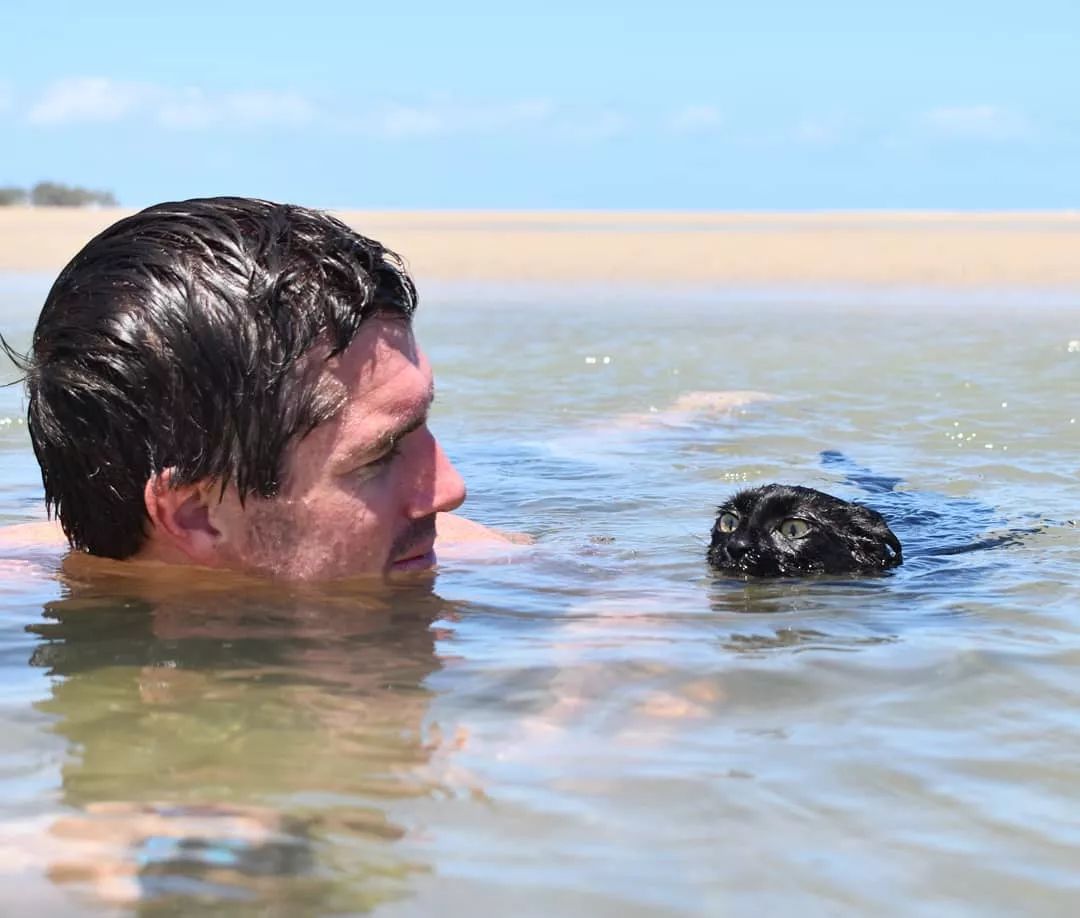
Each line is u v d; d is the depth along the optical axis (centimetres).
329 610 85
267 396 84
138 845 57
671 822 60
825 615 89
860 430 169
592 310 371
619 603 91
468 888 56
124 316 84
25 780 62
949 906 55
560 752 66
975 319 334
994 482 141
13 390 189
